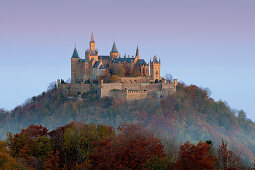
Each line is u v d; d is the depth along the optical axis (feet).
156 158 318.45
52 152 363.56
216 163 343.26
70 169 358.43
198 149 313.94
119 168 305.12
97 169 311.88
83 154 363.97
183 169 306.96
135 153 315.58
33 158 362.94
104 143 338.34
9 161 324.60
